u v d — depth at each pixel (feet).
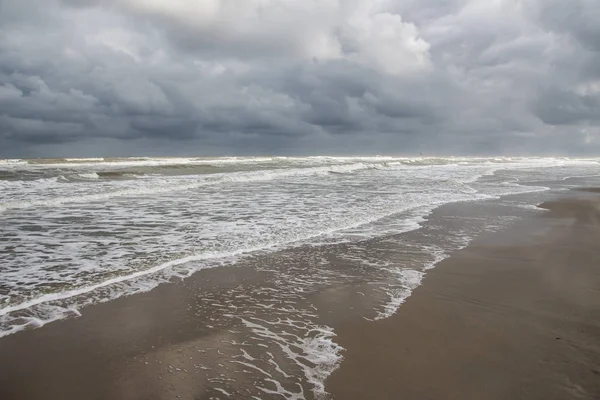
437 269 21.80
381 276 20.57
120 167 114.01
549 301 17.20
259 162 161.89
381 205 44.55
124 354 12.54
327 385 10.95
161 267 21.34
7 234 28.91
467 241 28.32
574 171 136.36
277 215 37.70
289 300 17.28
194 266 21.70
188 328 14.44
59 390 10.63
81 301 16.65
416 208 43.11
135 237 28.19
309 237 28.96
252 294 17.90
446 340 13.62
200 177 80.43
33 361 12.01
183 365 11.96
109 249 24.82
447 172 113.60
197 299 17.19
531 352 12.69
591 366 11.82
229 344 13.32
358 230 31.58
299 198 50.47
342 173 106.32
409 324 14.94
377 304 16.90
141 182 67.41
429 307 16.56
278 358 12.42
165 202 46.32
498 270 21.74
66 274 19.98
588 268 22.13
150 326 14.52
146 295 17.48
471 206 45.42
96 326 14.42
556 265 22.71
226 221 34.50
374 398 10.37
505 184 76.54
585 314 15.78
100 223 33.30
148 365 11.93
